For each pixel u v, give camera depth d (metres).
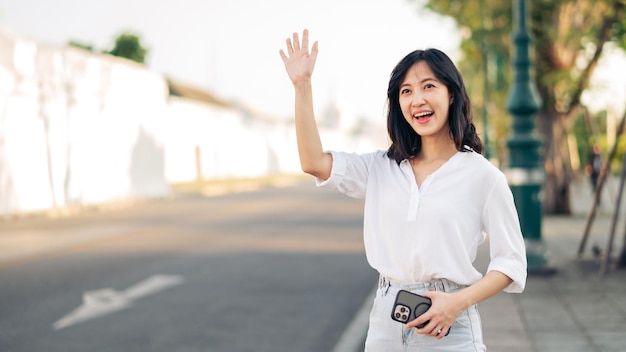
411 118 2.49
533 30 16.33
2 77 20.22
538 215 9.32
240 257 11.97
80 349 6.13
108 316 7.45
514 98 9.45
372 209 2.55
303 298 8.40
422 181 2.50
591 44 16.25
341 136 115.69
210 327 6.95
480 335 2.50
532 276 9.14
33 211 21.52
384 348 2.49
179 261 11.48
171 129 43.69
